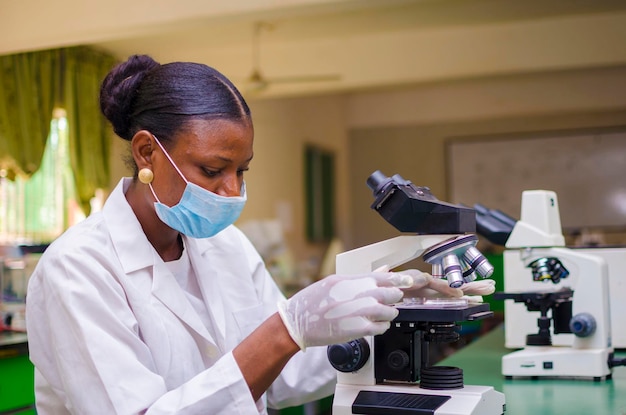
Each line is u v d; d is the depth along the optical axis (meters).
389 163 9.98
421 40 6.86
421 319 1.31
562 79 8.87
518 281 2.46
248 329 1.51
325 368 1.57
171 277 1.38
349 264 1.43
